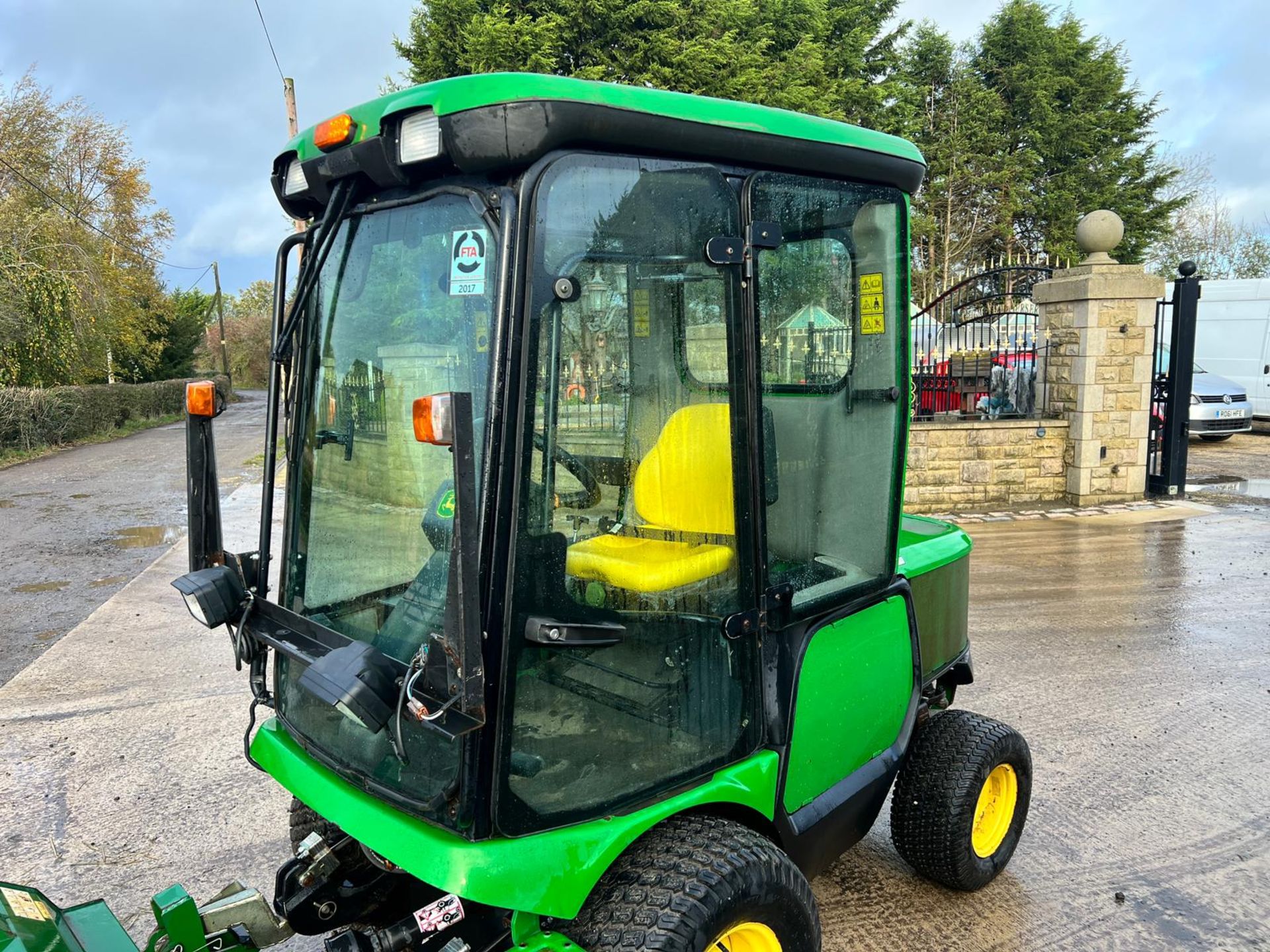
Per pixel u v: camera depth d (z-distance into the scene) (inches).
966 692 206.4
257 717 195.5
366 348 83.4
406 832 73.9
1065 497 442.9
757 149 82.7
